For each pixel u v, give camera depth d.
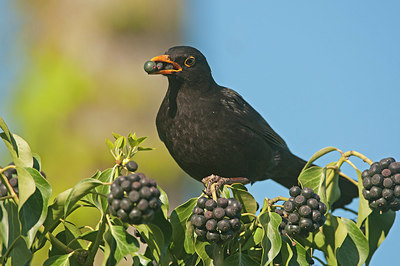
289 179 12.83
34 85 15.24
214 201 6.14
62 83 15.30
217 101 10.84
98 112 15.38
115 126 15.48
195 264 6.52
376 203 6.65
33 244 6.26
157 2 17.02
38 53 16.08
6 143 6.25
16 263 5.86
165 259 6.25
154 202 5.58
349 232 6.72
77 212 12.36
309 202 6.30
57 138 14.47
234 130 10.85
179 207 6.43
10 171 6.18
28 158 6.27
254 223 6.44
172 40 17.08
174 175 15.02
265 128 11.62
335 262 6.68
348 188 10.61
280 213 6.59
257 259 6.64
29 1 16.53
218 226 6.06
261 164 11.55
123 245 5.86
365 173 6.72
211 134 10.71
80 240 6.51
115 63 16.28
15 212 6.00
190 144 10.80
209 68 11.07
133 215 5.55
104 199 6.29
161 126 11.02
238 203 6.09
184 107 10.70
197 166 11.02
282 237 6.51
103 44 16.39
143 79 16.31
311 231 6.36
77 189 5.75
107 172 6.28
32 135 14.33
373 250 7.21
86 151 14.65
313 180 6.84
